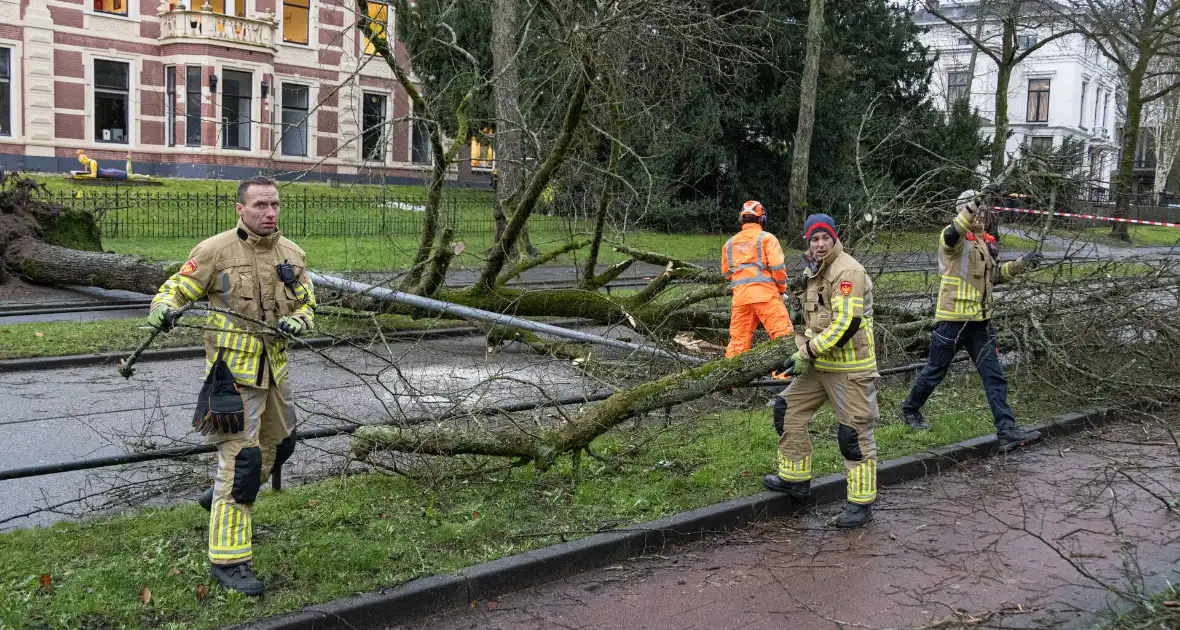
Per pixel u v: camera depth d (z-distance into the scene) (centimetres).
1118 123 6047
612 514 508
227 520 396
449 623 399
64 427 670
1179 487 592
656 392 557
